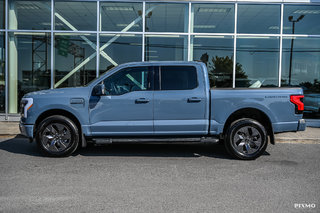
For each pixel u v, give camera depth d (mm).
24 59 10859
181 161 5363
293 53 10578
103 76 5629
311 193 3744
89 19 10789
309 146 6891
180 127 5551
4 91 10766
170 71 5625
